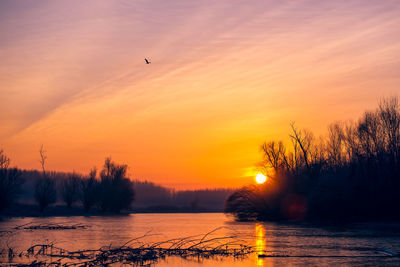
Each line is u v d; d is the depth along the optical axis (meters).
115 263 24.62
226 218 95.88
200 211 186.25
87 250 29.12
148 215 121.50
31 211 103.69
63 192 120.31
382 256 26.61
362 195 63.25
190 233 46.62
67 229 52.69
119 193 117.25
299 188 72.62
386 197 61.31
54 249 30.84
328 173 70.31
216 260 25.69
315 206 67.75
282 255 27.33
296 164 78.19
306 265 23.36
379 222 61.00
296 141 77.69
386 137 64.19
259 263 24.31
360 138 66.81
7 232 46.56
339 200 64.75
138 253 27.45
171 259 26.16
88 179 117.06
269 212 75.31
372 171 63.91
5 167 92.88
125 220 80.56
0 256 27.14
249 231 48.91
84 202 115.69
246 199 77.94
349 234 42.81
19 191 99.69
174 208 182.75
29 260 25.47
